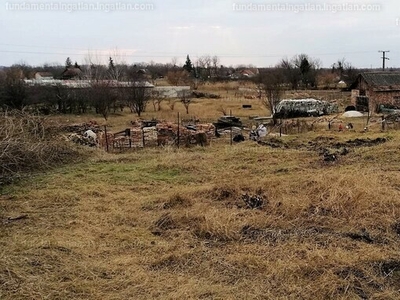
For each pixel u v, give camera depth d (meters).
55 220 5.52
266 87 32.28
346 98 34.53
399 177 6.42
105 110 27.56
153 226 5.22
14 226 5.28
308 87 46.81
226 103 36.09
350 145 11.12
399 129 14.79
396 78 26.83
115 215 5.67
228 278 3.83
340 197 5.42
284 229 4.85
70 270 3.96
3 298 3.45
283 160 8.94
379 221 4.83
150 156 9.88
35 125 9.53
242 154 9.63
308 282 3.67
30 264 4.05
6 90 25.78
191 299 3.44
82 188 7.00
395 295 3.44
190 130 14.00
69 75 51.91
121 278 3.85
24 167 8.13
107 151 11.70
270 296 3.48
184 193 6.30
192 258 4.25
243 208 5.64
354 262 3.90
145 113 29.92
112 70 45.88
